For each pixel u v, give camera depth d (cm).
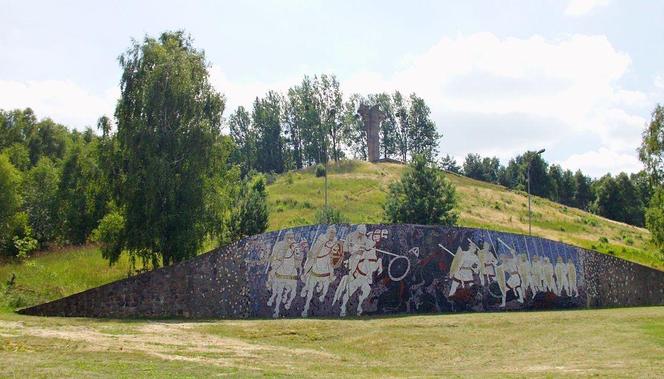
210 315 3509
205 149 4841
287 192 10219
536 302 4225
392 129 15762
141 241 4544
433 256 3938
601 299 4525
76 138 11225
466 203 9975
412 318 3366
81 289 4194
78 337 2305
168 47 5062
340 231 3781
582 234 9038
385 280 3800
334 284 3712
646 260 7256
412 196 6538
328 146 14225
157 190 4519
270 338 2656
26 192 7244
